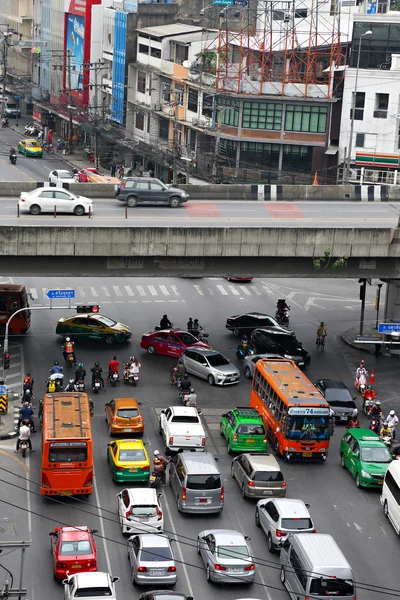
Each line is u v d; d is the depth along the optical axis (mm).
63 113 169500
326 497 58562
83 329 82188
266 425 66062
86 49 162250
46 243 71875
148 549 47969
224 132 130625
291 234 74875
